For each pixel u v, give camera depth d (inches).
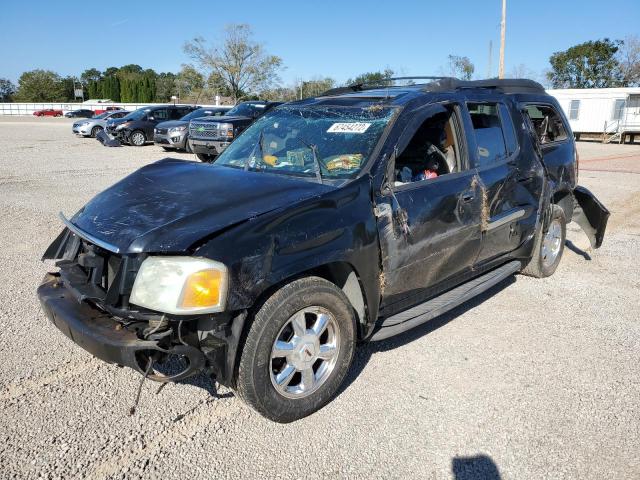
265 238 110.8
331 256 119.6
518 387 139.2
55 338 159.2
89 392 132.0
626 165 681.0
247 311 110.4
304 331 119.3
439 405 130.5
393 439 117.5
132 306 108.1
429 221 144.6
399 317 146.6
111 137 821.2
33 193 388.5
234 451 112.4
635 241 291.6
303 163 146.9
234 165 161.0
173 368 144.3
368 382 140.1
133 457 109.5
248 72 2101.4
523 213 186.2
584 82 2167.8
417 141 162.4
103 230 117.9
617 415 127.3
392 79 190.2
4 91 4261.8
